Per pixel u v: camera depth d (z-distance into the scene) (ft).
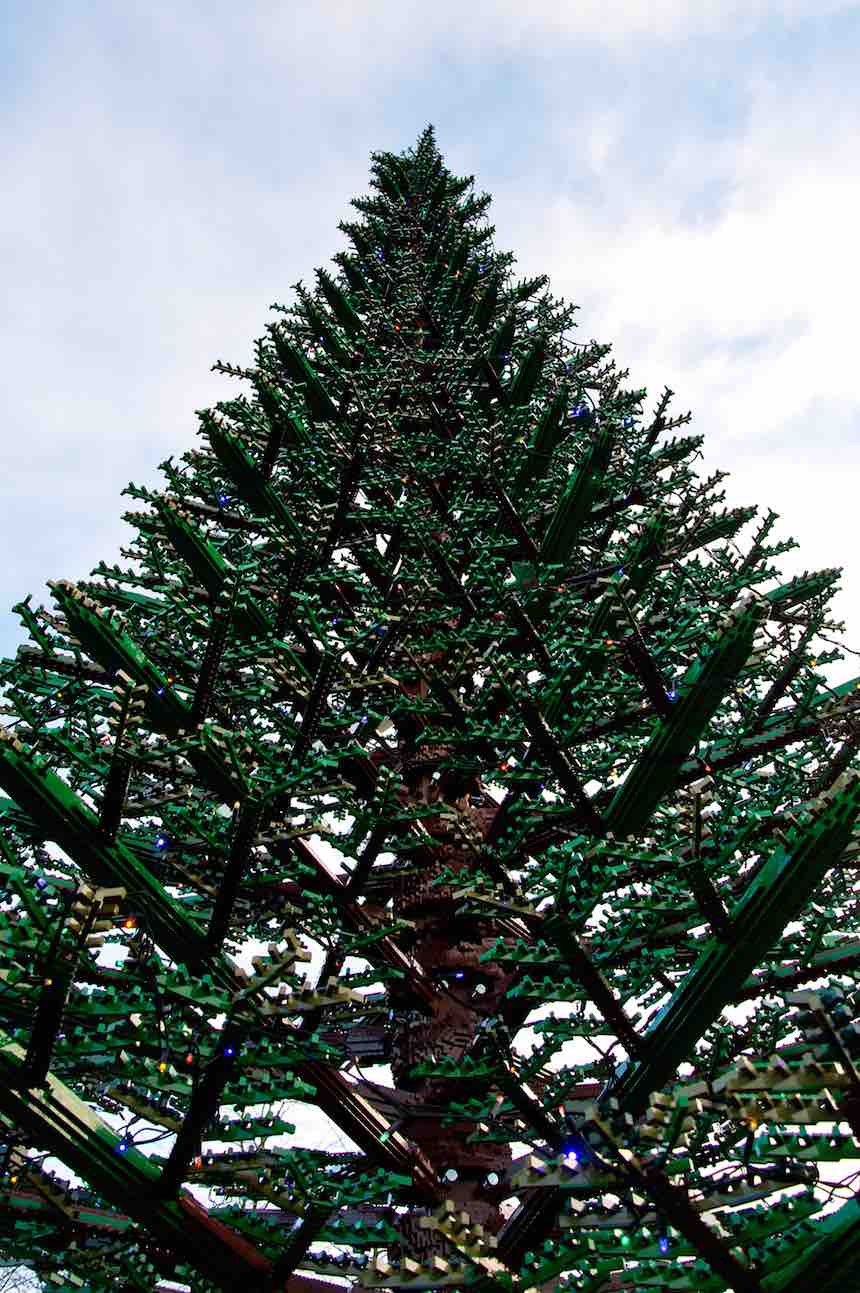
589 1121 11.42
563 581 29.37
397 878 24.79
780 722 21.85
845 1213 11.55
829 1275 11.59
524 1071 15.98
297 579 24.66
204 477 31.65
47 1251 14.61
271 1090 13.73
